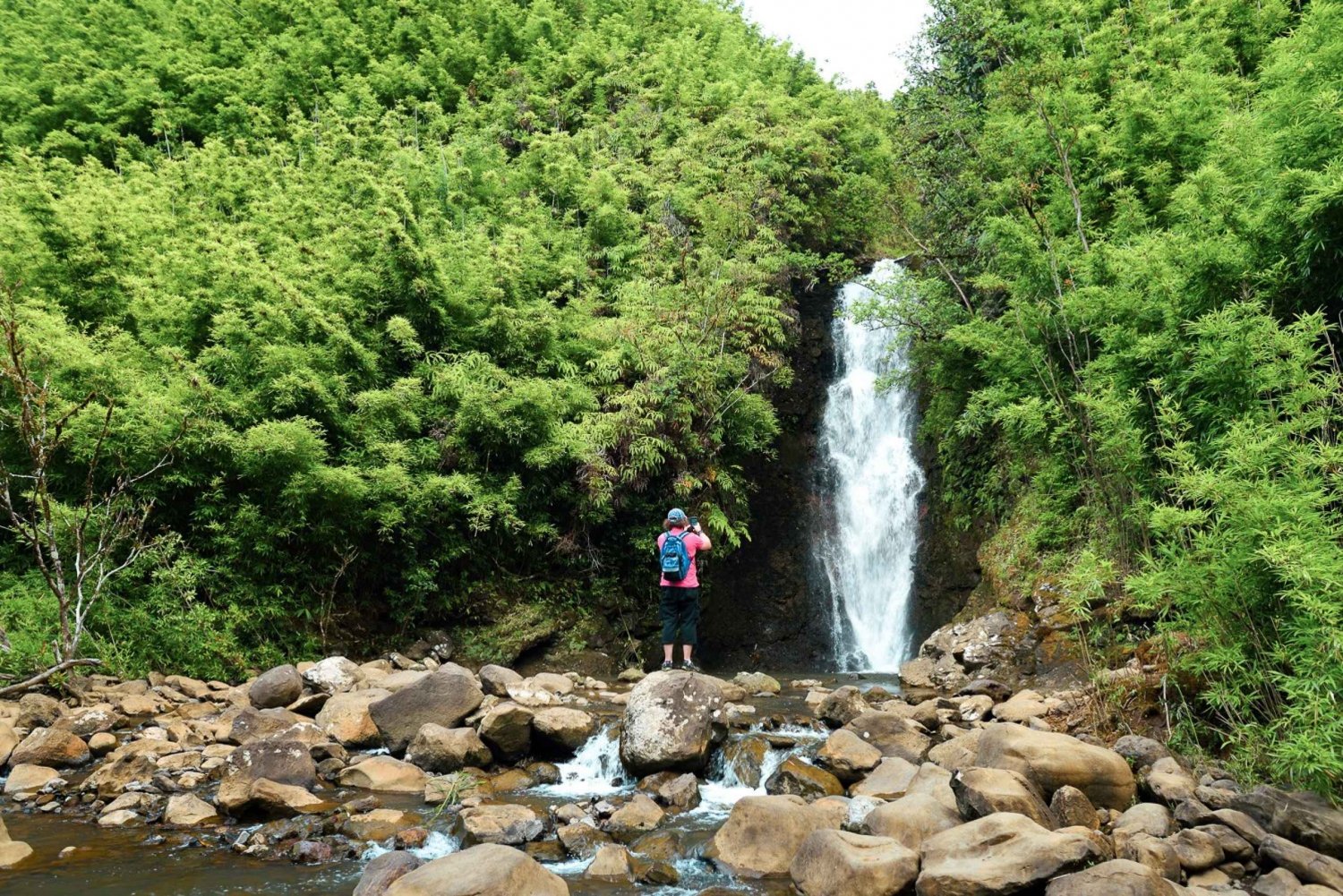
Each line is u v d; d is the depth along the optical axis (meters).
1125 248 7.55
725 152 18.44
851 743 6.48
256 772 6.20
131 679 8.88
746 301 13.97
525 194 17.16
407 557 11.48
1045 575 10.08
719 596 13.88
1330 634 4.41
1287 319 6.35
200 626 9.62
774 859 4.98
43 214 11.49
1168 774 5.30
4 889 4.57
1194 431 6.47
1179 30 11.66
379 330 12.16
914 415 14.77
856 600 14.69
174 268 11.84
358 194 14.95
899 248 19.81
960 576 13.06
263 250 13.52
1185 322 6.13
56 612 8.84
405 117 20.28
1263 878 4.17
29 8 22.42
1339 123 6.03
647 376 13.02
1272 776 5.11
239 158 17.02
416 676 9.16
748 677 10.23
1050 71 10.63
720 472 13.02
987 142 11.80
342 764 6.84
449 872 4.27
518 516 12.17
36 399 6.32
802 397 16.27
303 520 10.40
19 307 9.77
